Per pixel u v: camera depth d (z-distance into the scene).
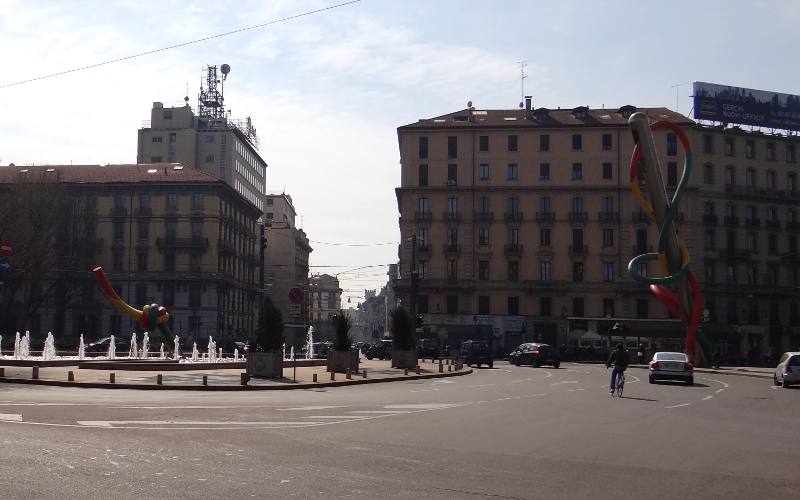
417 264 82.38
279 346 29.28
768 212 86.00
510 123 83.56
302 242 139.12
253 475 9.23
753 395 27.42
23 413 15.20
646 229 81.31
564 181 82.31
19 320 80.62
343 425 14.73
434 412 17.92
